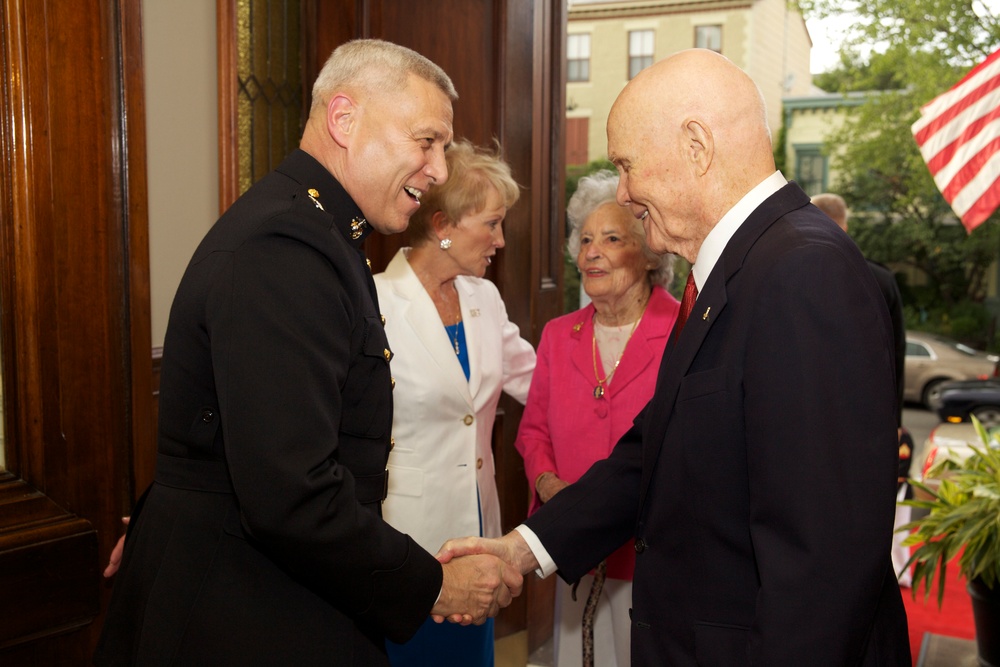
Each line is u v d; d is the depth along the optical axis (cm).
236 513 130
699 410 122
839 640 107
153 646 126
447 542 164
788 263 114
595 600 195
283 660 127
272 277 122
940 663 313
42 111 182
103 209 194
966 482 290
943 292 1612
